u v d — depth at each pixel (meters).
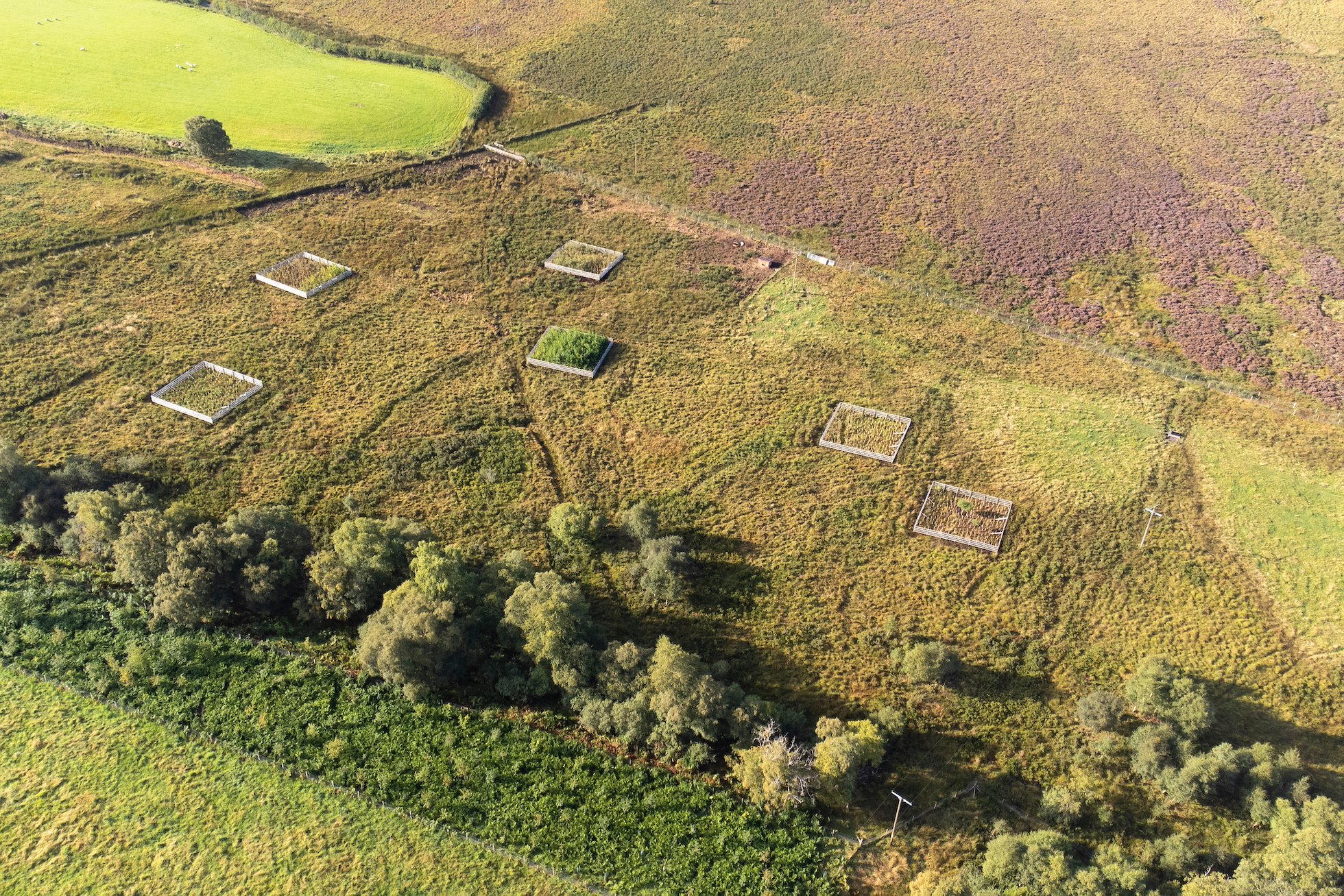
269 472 59.34
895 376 69.69
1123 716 46.84
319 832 39.97
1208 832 41.66
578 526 53.88
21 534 53.78
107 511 50.62
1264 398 68.81
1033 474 61.38
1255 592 53.91
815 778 40.66
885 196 93.56
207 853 39.03
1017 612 52.12
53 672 46.25
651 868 39.16
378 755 43.09
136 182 89.25
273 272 77.44
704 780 42.75
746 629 50.72
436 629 44.97
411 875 38.56
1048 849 38.00
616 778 42.56
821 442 63.03
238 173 92.06
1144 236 88.19
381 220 86.38
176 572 47.47
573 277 79.88
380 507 57.25
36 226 81.44
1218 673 48.88
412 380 67.56
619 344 72.25
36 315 71.81
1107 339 74.69
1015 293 79.88
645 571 52.56
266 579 48.22
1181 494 60.28
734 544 55.72
